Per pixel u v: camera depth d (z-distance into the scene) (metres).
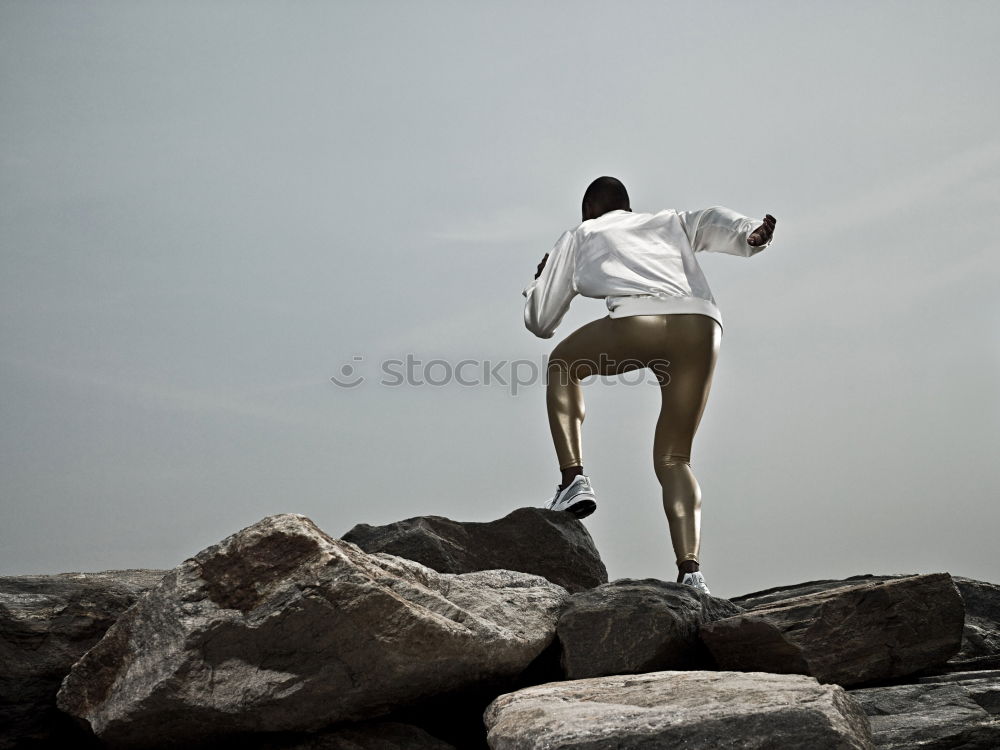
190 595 2.09
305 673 2.06
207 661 2.03
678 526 3.21
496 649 2.27
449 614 2.24
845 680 2.38
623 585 2.67
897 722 2.13
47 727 2.25
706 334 3.35
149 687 2.01
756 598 3.04
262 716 2.04
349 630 2.05
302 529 2.14
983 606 2.98
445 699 2.41
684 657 2.48
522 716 1.95
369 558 2.36
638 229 3.58
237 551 2.13
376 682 2.12
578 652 2.42
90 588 2.50
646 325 3.33
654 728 1.75
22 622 2.32
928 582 2.55
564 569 3.21
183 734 2.10
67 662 2.31
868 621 2.45
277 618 2.03
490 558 3.18
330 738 2.20
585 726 1.80
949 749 2.02
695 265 3.49
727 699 1.88
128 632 2.15
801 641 2.39
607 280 3.46
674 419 3.33
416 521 3.16
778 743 1.70
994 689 2.30
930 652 2.49
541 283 3.72
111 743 2.09
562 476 3.50
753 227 3.36
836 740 1.69
